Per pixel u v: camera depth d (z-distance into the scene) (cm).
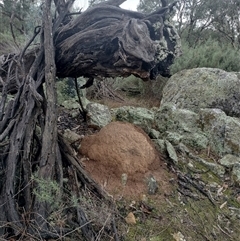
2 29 730
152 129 327
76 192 193
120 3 217
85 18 208
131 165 229
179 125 338
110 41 189
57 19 224
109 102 548
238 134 312
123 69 191
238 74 453
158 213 209
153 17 194
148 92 622
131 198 213
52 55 200
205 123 338
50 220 168
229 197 251
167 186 237
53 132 189
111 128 256
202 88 436
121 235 184
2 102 222
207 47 655
